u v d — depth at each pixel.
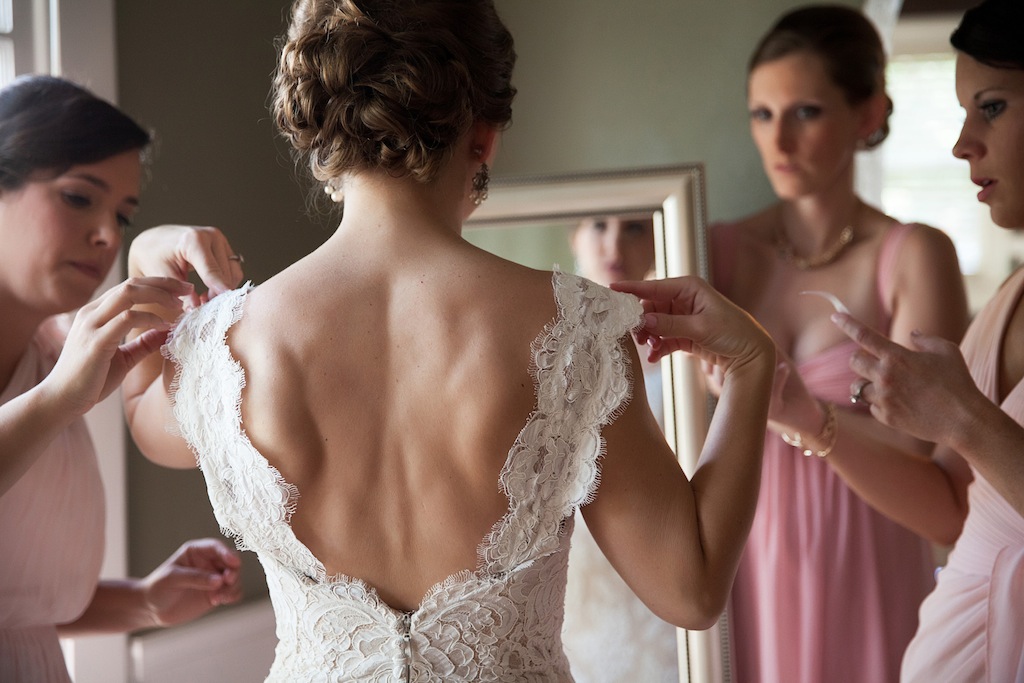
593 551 2.03
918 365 1.38
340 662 1.06
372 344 1.03
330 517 1.04
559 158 2.94
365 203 1.08
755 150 2.82
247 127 2.60
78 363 1.14
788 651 2.26
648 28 2.88
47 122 1.60
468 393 1.01
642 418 1.07
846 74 2.33
